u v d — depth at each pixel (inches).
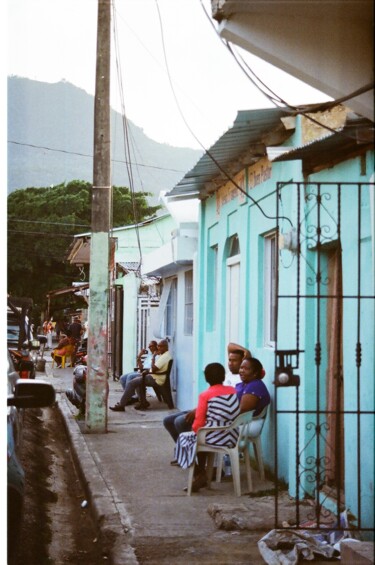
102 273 435.5
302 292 256.2
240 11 188.4
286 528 213.5
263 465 309.7
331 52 188.4
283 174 288.2
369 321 206.7
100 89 408.2
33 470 363.6
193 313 481.4
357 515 214.1
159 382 541.0
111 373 830.5
